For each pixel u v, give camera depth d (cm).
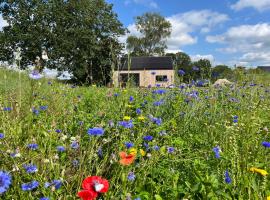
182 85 663
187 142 423
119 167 293
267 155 366
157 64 5781
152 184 293
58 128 427
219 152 350
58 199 254
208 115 540
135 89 743
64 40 4659
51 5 4853
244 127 413
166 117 517
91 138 321
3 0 4953
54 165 301
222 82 850
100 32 5069
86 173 293
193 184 299
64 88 848
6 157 293
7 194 259
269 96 748
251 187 294
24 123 400
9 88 611
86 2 5025
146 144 365
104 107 516
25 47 4744
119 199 267
